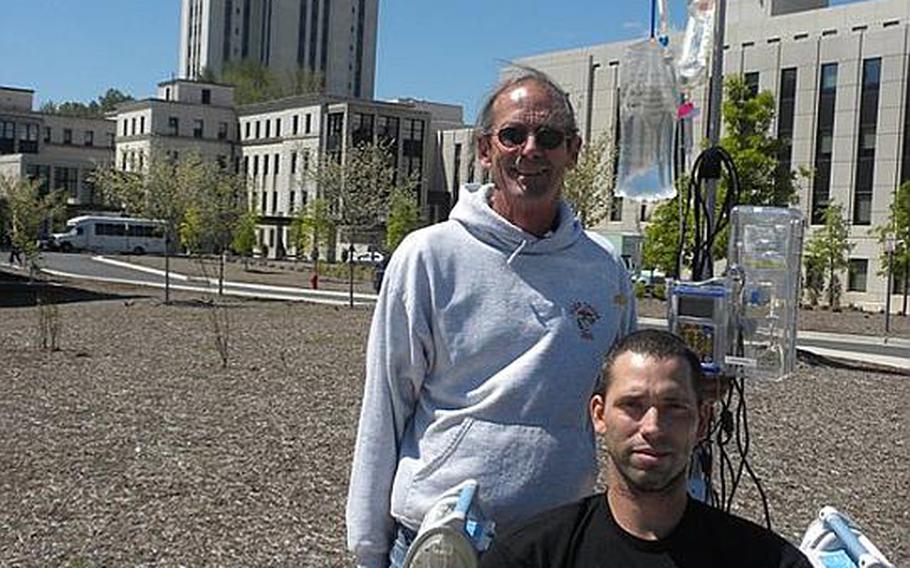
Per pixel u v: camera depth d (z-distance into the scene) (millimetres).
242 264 64938
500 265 3188
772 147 24047
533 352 3150
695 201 4285
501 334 3160
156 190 77812
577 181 35000
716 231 4188
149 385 13773
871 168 55906
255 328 22984
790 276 3797
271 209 98438
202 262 51094
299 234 70812
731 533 2736
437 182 91438
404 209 61938
